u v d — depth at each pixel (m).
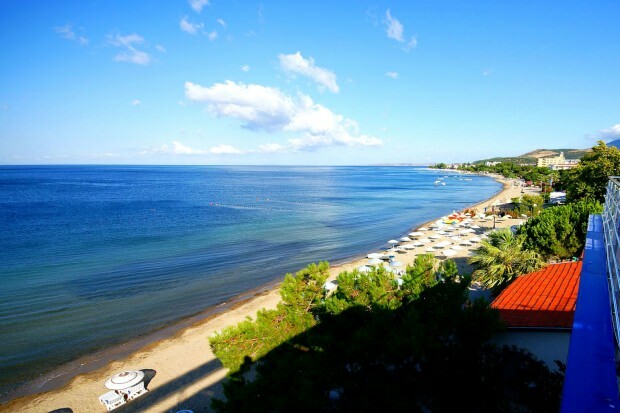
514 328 10.57
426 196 104.56
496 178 196.75
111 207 75.38
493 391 7.90
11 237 46.03
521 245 21.58
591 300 4.64
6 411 14.64
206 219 60.94
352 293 10.71
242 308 24.22
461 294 10.00
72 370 17.38
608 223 7.19
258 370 8.82
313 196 104.12
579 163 49.16
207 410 14.27
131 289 28.08
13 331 21.20
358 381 7.96
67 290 27.70
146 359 18.14
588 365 3.38
